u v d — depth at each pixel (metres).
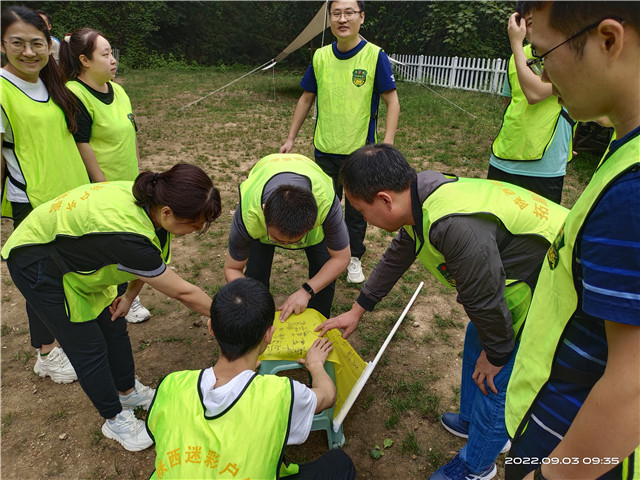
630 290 0.81
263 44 22.44
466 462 2.08
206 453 1.42
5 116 2.52
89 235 1.86
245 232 2.26
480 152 7.71
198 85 14.98
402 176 1.63
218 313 1.53
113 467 2.41
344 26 3.38
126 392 2.65
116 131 3.22
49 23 2.83
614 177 0.84
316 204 2.07
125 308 2.44
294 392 1.54
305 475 1.83
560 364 1.11
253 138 8.77
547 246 1.63
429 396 2.77
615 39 0.81
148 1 20.42
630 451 0.84
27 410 2.73
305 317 2.42
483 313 1.61
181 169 1.79
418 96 12.76
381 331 3.35
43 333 2.84
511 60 3.19
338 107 3.58
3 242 4.59
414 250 1.93
